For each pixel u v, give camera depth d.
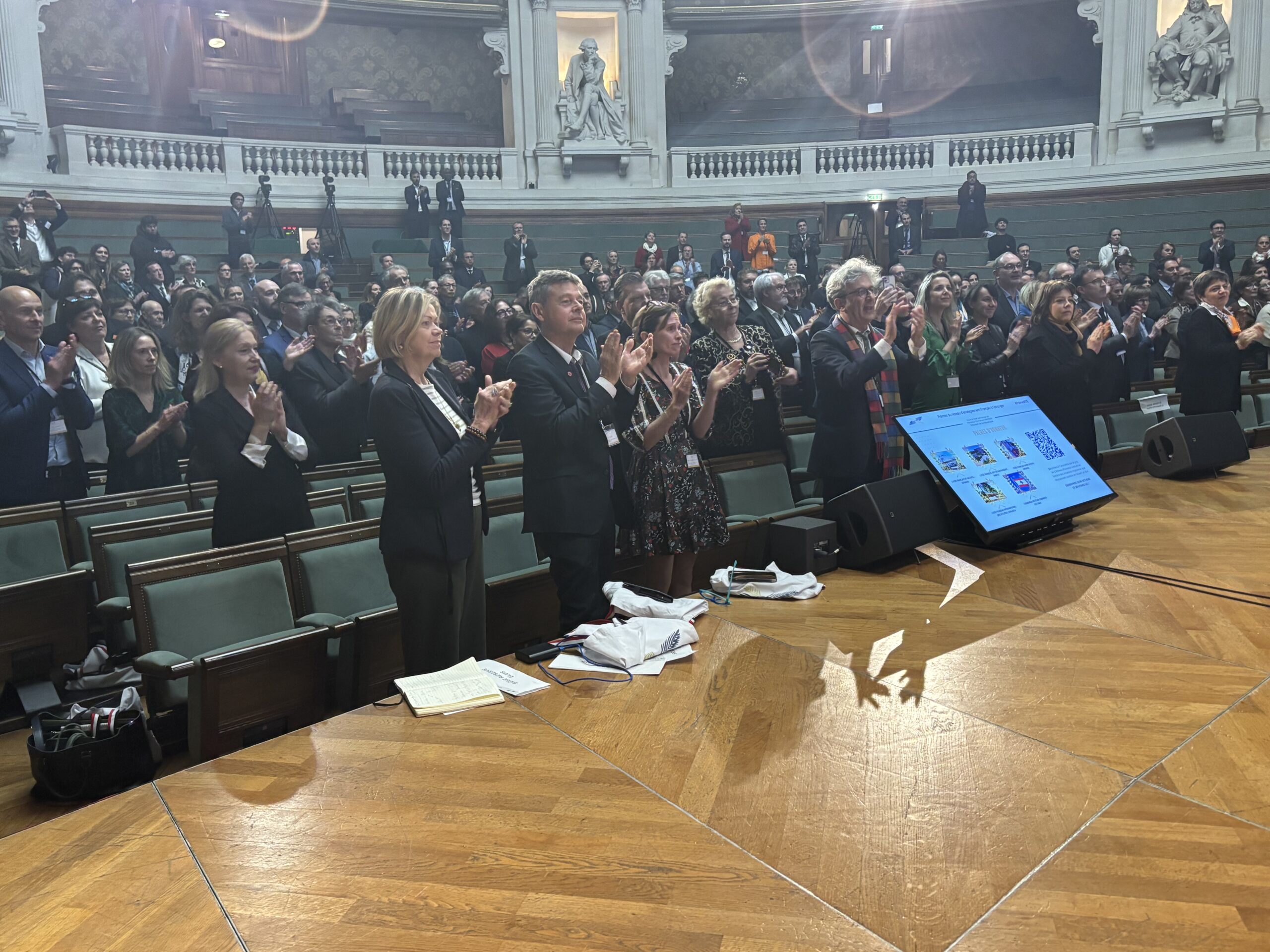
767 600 2.52
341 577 3.55
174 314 5.74
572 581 3.09
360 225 15.78
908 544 2.75
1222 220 15.22
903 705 1.87
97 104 16.00
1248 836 1.39
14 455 4.10
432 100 19.06
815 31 19.64
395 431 2.68
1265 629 2.19
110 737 2.97
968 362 4.84
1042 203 16.34
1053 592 2.51
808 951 1.19
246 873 1.39
